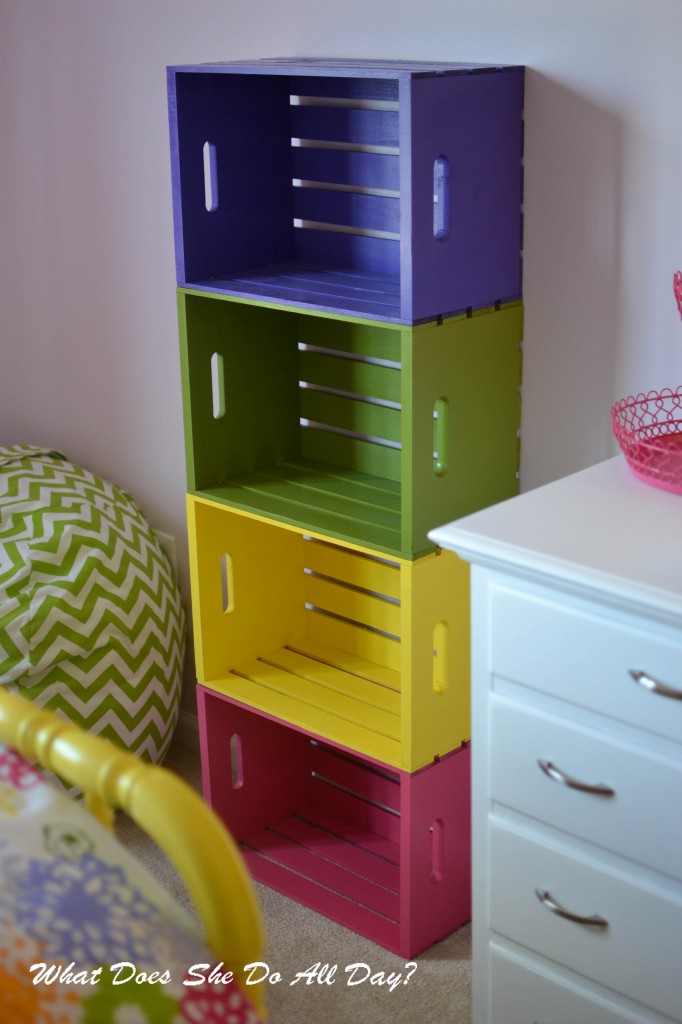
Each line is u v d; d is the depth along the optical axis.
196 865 0.98
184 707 2.57
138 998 0.98
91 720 2.19
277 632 2.22
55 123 2.39
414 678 1.80
